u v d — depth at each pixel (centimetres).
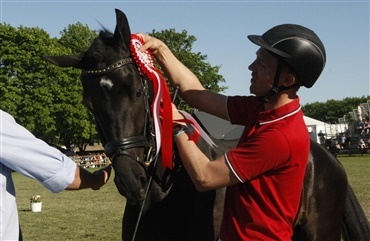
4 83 4066
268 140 292
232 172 295
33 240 837
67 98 4262
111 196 1486
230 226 308
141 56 337
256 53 319
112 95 323
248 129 320
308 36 313
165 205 367
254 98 356
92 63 328
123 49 335
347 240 475
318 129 3966
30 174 275
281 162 294
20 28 4197
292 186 300
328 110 10950
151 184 362
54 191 286
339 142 3603
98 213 1135
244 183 305
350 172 2031
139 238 370
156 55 382
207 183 300
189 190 371
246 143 300
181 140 313
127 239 379
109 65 326
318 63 311
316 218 431
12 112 4041
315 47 311
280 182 299
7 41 4081
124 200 1374
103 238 851
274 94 309
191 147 310
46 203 1344
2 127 261
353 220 470
